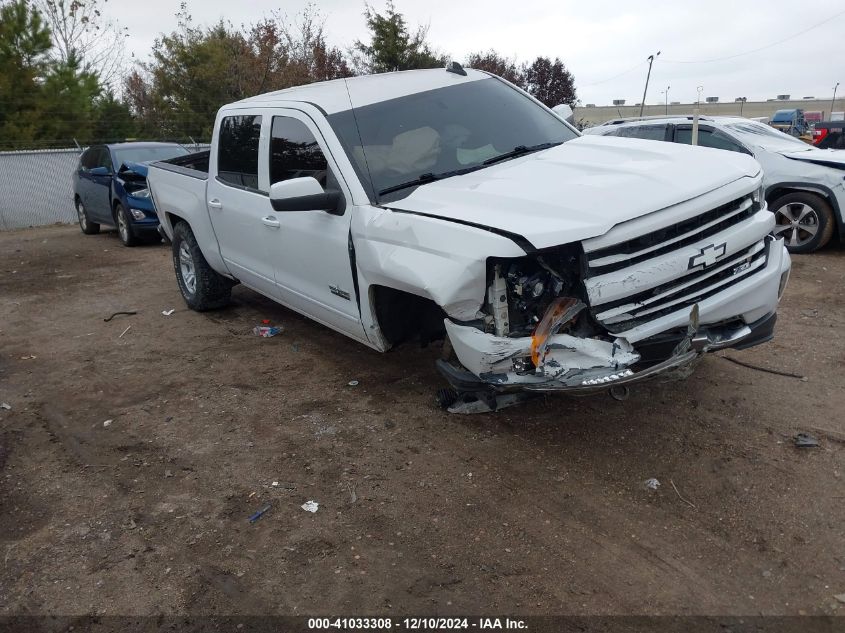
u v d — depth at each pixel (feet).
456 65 17.75
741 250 12.23
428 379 16.72
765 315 12.77
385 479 12.50
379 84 16.71
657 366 10.87
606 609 9.09
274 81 93.81
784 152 28.25
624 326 11.23
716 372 15.98
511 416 14.49
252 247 18.48
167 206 23.35
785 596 9.13
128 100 111.96
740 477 11.77
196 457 13.76
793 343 17.61
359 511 11.58
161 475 13.16
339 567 10.20
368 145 14.80
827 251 28.19
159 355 19.98
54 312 25.72
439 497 11.82
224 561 10.52
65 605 9.78
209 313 24.04
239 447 14.06
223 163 19.79
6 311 26.30
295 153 16.08
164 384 17.72
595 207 11.09
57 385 18.16
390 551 10.50
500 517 11.16
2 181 62.18
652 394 14.97
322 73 92.79
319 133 15.19
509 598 9.38
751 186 12.31
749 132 30.22
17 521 11.94
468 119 16.02
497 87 17.52
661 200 11.28
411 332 14.64
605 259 10.86
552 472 12.33
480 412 14.65
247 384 17.33
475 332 11.50
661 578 9.59
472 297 11.35
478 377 11.83
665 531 10.56
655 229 11.01
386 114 15.53
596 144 14.80
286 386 17.02
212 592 9.86
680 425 13.62
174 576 10.25
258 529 11.26
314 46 95.66
